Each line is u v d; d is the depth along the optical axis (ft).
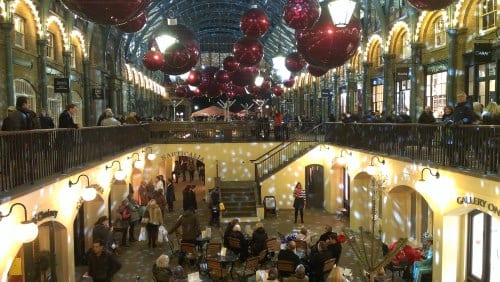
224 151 73.77
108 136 46.01
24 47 51.31
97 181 41.04
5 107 45.60
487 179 26.81
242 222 61.52
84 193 33.22
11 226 22.79
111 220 55.36
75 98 68.80
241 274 35.88
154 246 47.55
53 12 58.03
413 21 58.08
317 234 52.90
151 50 42.24
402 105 64.54
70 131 34.27
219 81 71.41
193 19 136.05
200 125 74.59
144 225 49.19
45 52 55.01
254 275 37.37
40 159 28.37
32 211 25.67
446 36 52.95
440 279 33.63
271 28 125.29
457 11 48.49
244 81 57.41
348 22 22.74
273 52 146.82
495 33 43.50
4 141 23.54
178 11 115.55
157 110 153.69
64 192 31.60
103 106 82.43
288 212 68.03
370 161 47.91
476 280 32.76
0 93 44.78
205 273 38.50
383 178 44.16
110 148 46.75
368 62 76.18
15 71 48.16
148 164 71.92
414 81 58.65
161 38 35.27
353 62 87.40
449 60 49.83
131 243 49.19
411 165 37.70
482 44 40.16
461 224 33.06
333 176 67.15
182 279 28.19
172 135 74.59
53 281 32.42
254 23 35.76
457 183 30.81
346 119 60.13
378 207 51.70
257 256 35.40
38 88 54.39
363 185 55.06
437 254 34.09
